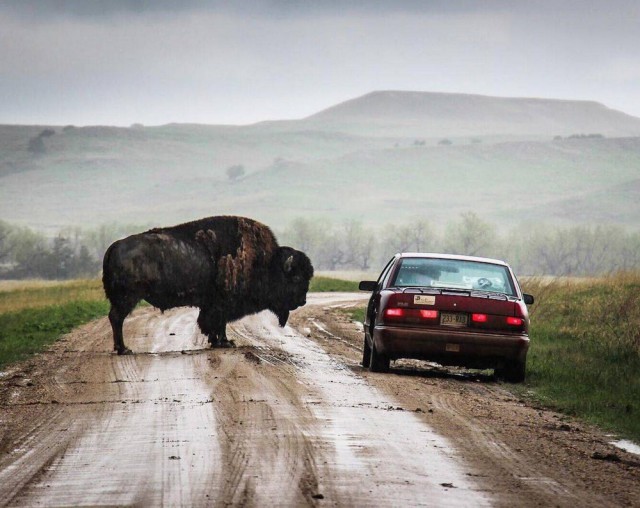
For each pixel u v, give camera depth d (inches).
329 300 5236.2
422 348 1925.4
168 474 1060.5
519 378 1989.4
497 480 1060.5
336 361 2305.6
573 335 2878.9
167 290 2440.9
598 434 1417.3
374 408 1546.5
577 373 2102.6
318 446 1216.2
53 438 1284.4
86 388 1796.3
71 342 2829.7
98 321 3676.2
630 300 3297.2
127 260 2400.3
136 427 1360.7
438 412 1534.2
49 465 1113.4
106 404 1584.6
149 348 2625.5
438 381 1977.1
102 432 1325.0
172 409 1518.2
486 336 1910.7
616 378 2037.4
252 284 2551.7
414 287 1968.5
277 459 1136.8
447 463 1139.9
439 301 1925.4
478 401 1699.1
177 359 2273.6
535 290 3870.6
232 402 1585.9
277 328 3316.9
